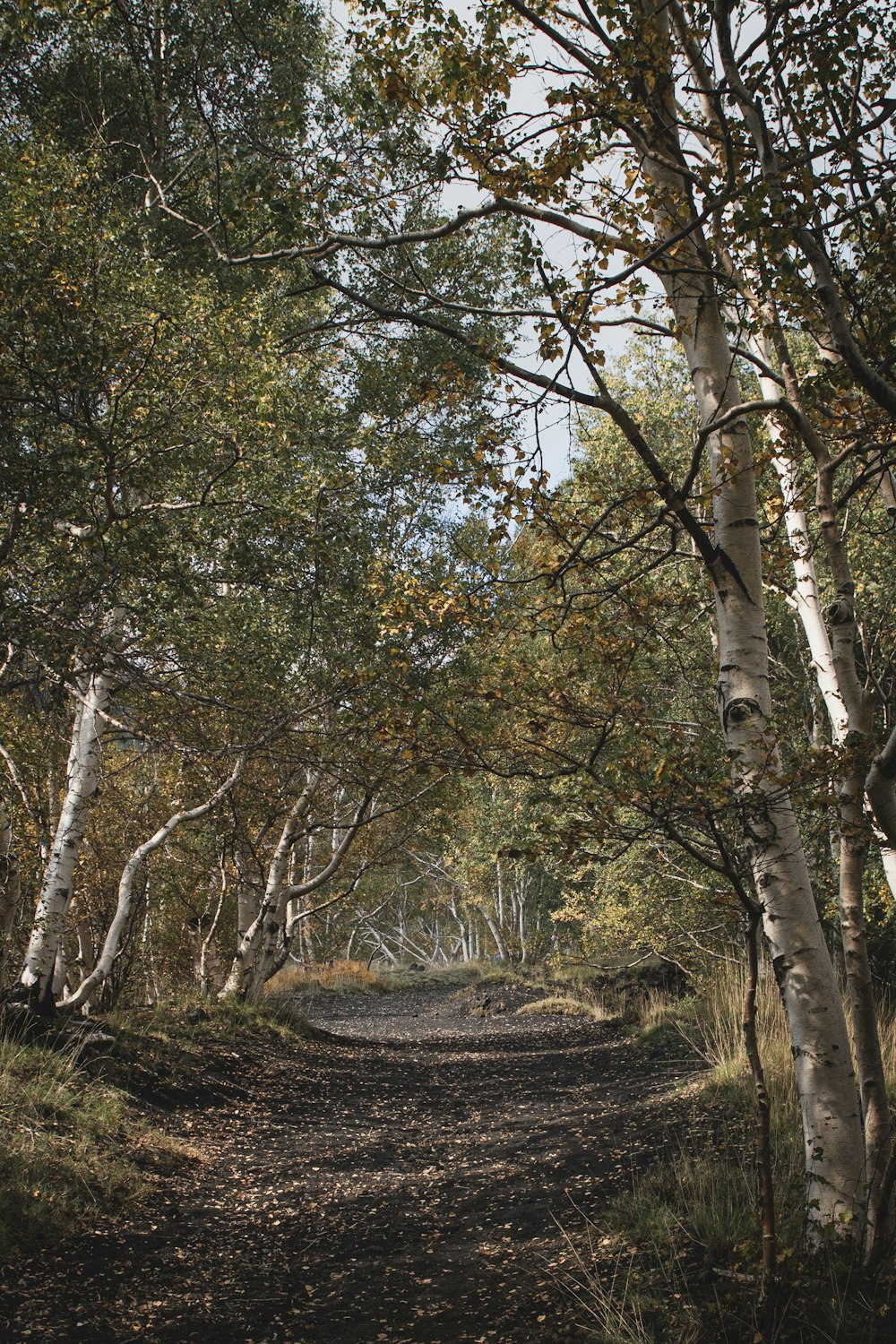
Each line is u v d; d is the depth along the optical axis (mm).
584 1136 7344
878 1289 3396
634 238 4199
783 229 3504
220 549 7133
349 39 4164
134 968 14023
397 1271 4949
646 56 3887
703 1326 3512
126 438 5566
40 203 5832
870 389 3523
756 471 5027
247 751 7375
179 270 8828
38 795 9945
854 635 4121
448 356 11445
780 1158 5191
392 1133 8781
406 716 4180
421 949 49094
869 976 3820
